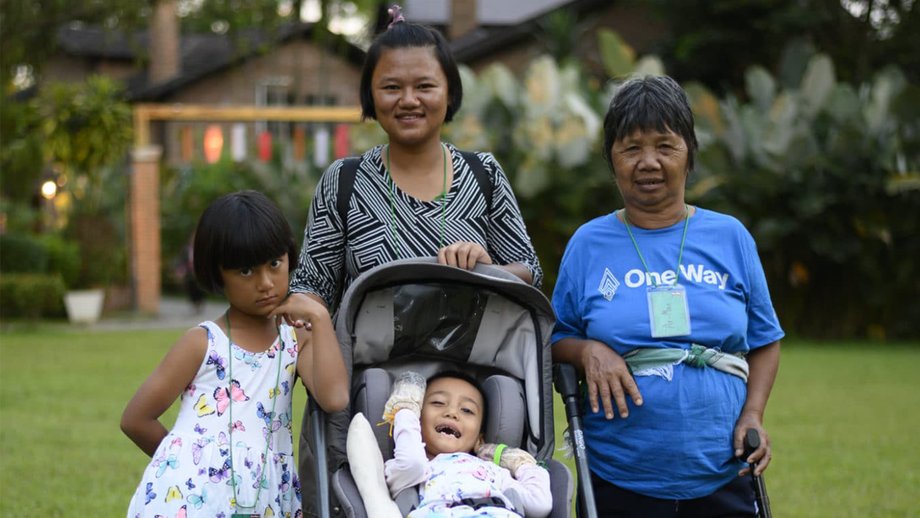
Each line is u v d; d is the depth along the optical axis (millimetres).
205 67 28781
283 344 3303
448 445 3453
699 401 3117
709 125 15086
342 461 3318
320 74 30203
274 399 3254
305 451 3359
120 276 20719
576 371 3381
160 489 3074
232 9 22547
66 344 13508
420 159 3568
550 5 29750
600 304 3254
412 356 3674
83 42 31609
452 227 3555
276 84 29812
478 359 3654
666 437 3121
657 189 3170
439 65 3512
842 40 21672
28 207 21422
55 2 19234
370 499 3074
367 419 3383
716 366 3152
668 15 22391
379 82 3492
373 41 3561
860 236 14961
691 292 3166
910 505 5418
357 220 3520
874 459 6582
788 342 14977
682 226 3252
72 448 6750
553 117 16062
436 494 3234
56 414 8023
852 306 15641
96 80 18188
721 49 21875
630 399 3170
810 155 14625
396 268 3334
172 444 3129
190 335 3193
